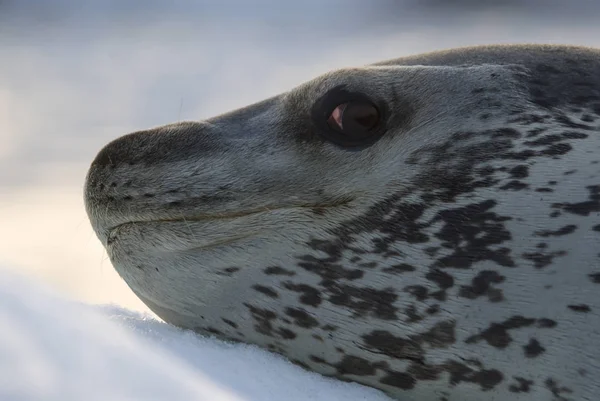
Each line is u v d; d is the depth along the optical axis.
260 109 15.11
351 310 12.93
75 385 8.04
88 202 14.52
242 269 13.30
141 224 13.98
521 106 13.67
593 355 12.38
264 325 13.25
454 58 14.74
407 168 13.39
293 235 13.30
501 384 12.67
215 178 13.88
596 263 12.48
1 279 10.47
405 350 12.79
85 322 9.67
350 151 13.73
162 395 8.39
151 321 13.86
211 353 12.41
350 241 13.12
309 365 13.30
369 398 12.65
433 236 12.91
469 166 13.24
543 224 12.73
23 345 8.41
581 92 13.86
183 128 14.64
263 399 11.53
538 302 12.49
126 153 14.45
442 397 12.98
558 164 13.12
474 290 12.64
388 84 14.02
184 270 13.55
